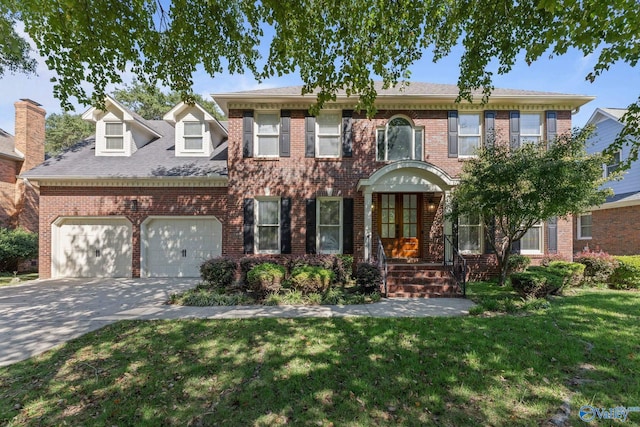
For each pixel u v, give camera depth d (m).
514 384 3.62
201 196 11.76
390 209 10.99
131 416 3.09
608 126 15.20
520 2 4.91
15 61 11.29
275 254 10.71
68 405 3.29
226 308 7.08
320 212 11.07
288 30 4.92
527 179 7.34
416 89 11.57
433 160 10.79
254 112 11.05
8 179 14.62
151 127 14.15
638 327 5.32
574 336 4.93
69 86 5.32
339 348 4.62
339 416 3.08
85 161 12.20
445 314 6.40
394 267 9.14
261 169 10.87
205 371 3.95
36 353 4.56
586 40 4.02
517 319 5.85
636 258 9.04
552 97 10.43
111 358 4.36
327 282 8.18
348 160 10.87
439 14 5.38
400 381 3.69
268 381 3.70
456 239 9.77
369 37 5.33
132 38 5.23
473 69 6.04
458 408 3.20
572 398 3.34
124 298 8.26
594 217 14.84
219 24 5.50
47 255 11.68
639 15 3.53
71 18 4.55
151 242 11.91
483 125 10.88
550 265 9.34
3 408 3.23
